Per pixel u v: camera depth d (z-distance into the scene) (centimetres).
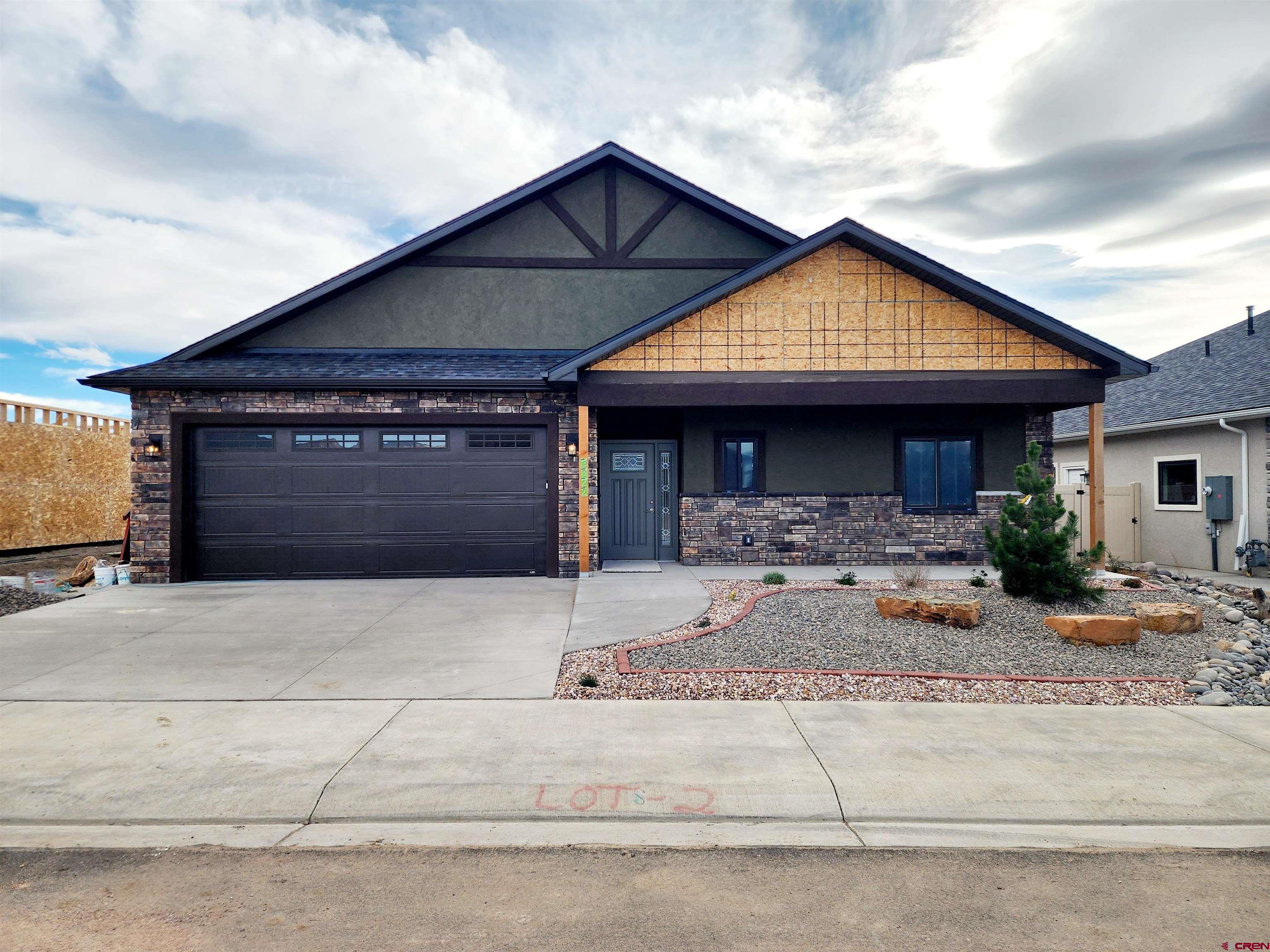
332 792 386
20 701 538
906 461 1272
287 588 1050
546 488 1145
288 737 463
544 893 299
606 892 300
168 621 825
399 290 1295
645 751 440
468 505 1138
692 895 297
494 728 480
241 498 1114
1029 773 409
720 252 1322
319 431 1123
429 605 916
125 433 2034
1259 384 1286
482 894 298
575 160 1289
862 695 557
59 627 794
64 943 263
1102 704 538
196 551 1113
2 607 890
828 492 1259
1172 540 1398
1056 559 798
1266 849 339
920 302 1120
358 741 457
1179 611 723
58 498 1775
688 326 1109
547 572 1137
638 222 1321
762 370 1110
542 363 1238
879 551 1251
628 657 655
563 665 640
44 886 305
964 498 1272
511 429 1146
